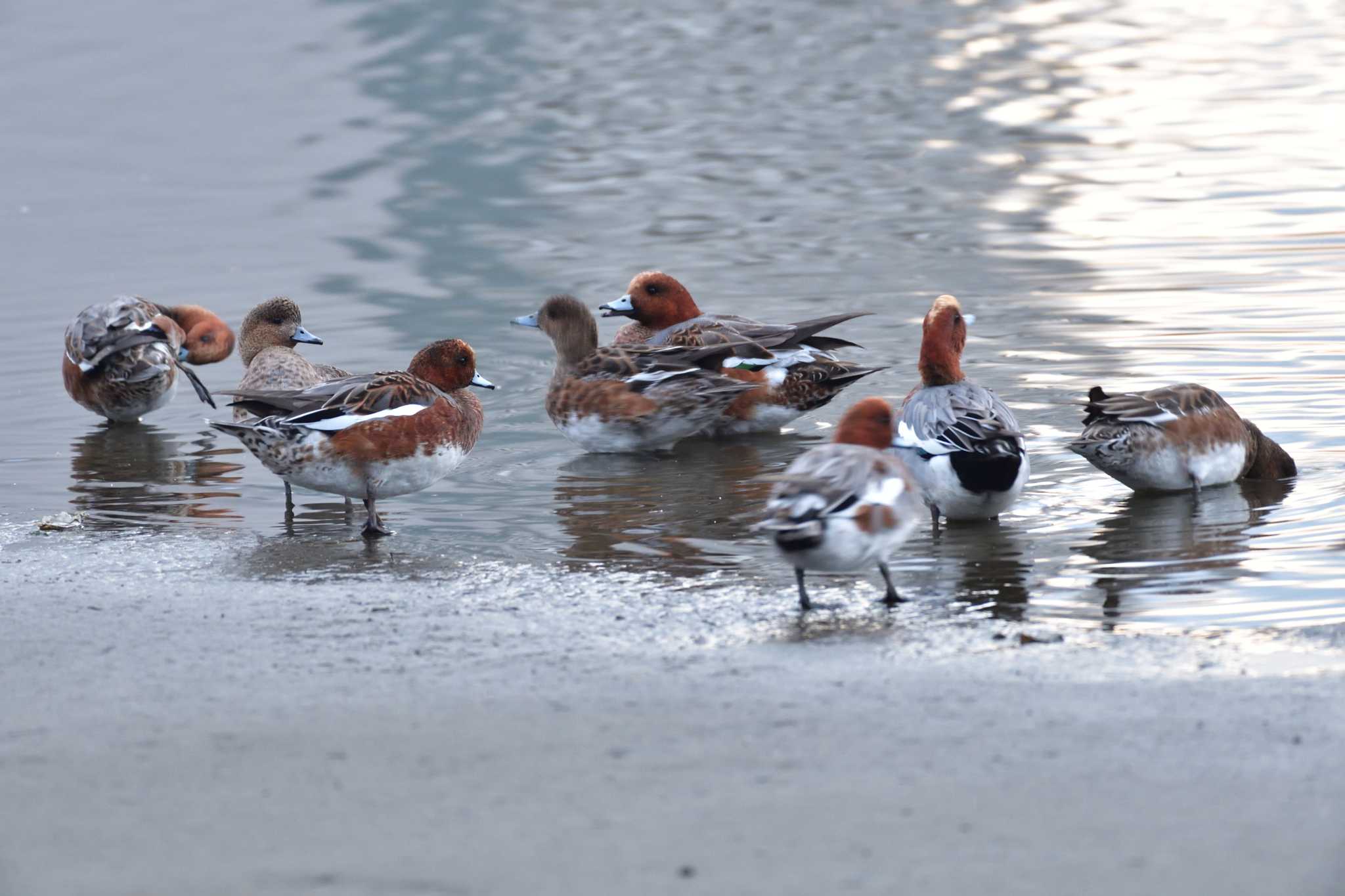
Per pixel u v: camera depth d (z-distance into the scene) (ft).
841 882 19.36
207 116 135.23
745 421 57.57
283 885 19.74
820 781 22.63
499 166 113.19
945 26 173.47
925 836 20.61
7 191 110.73
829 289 76.38
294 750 24.57
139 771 23.79
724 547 41.34
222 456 54.80
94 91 146.51
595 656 30.17
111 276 84.89
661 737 24.75
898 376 62.03
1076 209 92.84
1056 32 167.02
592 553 40.75
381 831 21.27
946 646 30.66
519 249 88.17
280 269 84.89
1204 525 42.01
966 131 120.78
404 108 136.77
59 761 24.30
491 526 44.19
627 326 65.26
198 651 30.96
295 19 179.42
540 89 143.02
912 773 22.86
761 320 70.49
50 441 57.36
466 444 45.78
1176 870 19.51
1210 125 118.21
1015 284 75.77
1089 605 35.01
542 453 54.44
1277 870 19.44
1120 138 115.55
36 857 20.79
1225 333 64.34
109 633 32.45
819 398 57.77
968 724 25.03
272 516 46.11
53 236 96.12
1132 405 44.32
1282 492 45.37
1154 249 81.66
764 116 129.49
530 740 24.77
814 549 32.63
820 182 104.63
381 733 25.32
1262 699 26.00
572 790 22.54
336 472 43.04
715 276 80.02
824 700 26.58
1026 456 43.93
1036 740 24.16
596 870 19.88
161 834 21.40
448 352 46.83
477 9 185.26
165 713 26.81
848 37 166.71
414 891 19.47
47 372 67.41
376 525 43.19
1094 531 41.86
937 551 40.11
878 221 92.53
